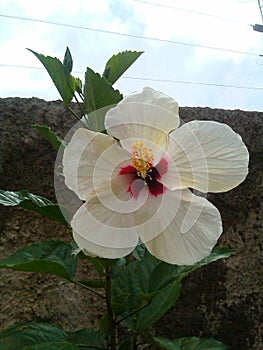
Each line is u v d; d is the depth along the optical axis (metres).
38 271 0.28
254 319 0.46
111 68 0.31
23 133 0.43
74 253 0.28
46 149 0.43
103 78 0.27
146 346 0.42
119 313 0.29
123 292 0.32
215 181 0.23
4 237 0.40
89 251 0.22
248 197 0.49
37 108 0.44
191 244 0.22
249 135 0.51
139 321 0.31
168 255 0.22
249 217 0.48
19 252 0.31
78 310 0.41
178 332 0.43
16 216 0.41
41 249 0.31
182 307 0.44
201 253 0.22
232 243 0.47
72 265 0.31
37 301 0.40
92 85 0.27
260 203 0.49
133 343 0.32
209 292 0.45
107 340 0.31
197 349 0.32
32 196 0.31
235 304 0.46
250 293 0.47
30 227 0.41
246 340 0.45
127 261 0.40
